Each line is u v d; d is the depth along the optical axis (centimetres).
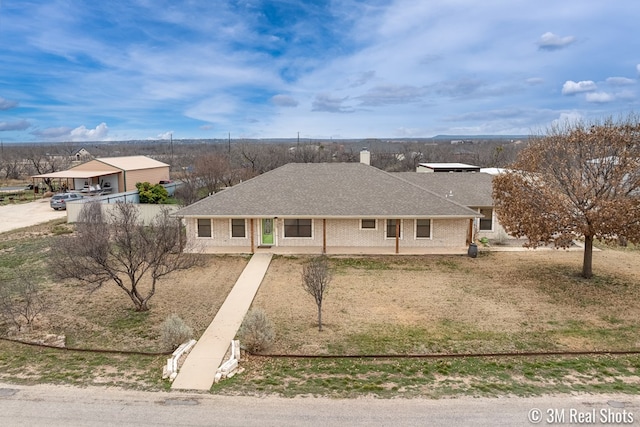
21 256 2158
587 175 1641
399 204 2231
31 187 5131
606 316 1415
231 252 2195
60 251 1494
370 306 1505
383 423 827
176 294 1630
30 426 814
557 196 1631
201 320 1387
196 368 1062
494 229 2456
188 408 879
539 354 1146
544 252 2230
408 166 6119
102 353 1155
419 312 1451
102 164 4534
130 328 1330
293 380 1004
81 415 853
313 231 2280
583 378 1017
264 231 2303
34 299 1540
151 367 1069
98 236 1455
